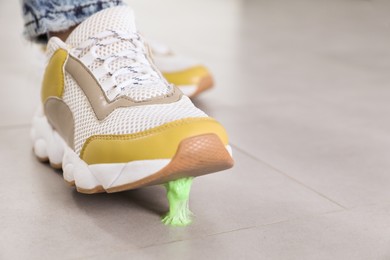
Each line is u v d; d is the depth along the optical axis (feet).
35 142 3.76
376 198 3.35
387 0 12.57
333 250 2.71
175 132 2.68
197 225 2.91
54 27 3.52
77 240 2.73
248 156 4.00
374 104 5.39
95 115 3.12
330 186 3.51
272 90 5.83
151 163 2.69
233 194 3.33
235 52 7.61
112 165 2.86
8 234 2.78
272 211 3.12
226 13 11.07
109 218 2.97
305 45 8.22
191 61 5.47
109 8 3.40
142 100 3.00
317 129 4.65
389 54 7.68
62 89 3.37
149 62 3.36
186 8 11.48
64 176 3.28
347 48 8.04
